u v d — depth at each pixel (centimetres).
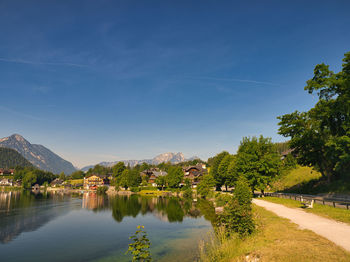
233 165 6041
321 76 3684
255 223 1819
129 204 6462
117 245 2627
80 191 14475
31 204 6519
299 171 6306
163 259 2011
